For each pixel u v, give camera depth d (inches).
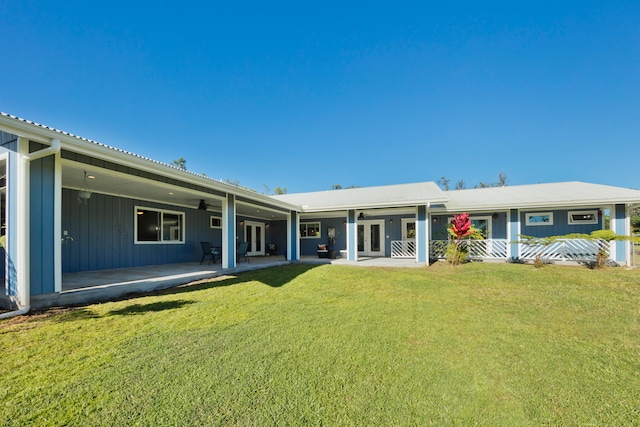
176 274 293.0
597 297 236.2
